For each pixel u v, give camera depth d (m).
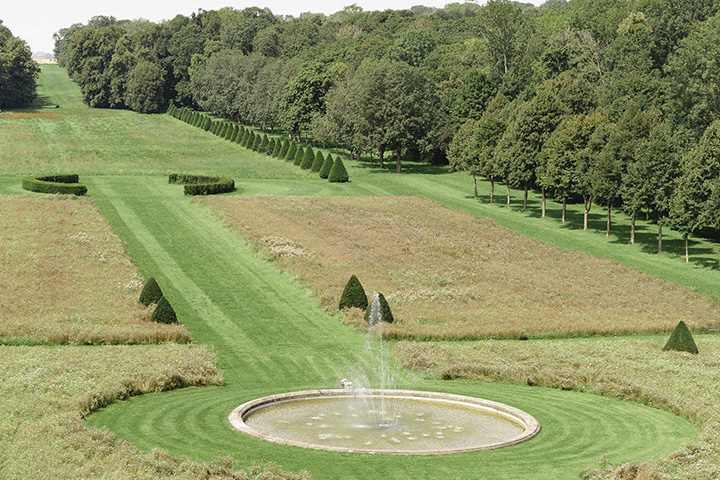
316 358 37.62
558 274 56.31
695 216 59.75
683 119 75.38
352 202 77.12
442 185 94.06
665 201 64.19
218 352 38.09
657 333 44.47
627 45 99.12
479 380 34.19
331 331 42.72
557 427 26.66
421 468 22.03
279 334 41.78
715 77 71.62
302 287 50.84
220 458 21.48
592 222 76.50
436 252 60.28
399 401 30.16
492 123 85.31
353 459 22.64
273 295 49.34
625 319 45.66
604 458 21.98
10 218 62.84
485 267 56.84
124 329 39.12
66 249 55.06
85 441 22.50
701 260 62.84
